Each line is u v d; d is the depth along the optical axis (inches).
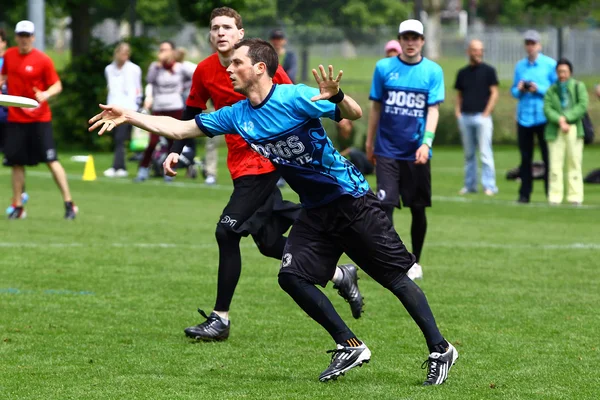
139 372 624.7
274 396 568.1
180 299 862.5
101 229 1286.9
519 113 1705.2
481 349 693.3
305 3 5812.0
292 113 584.1
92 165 2010.3
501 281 963.3
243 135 598.5
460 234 1311.5
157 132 603.8
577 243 1232.8
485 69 1827.0
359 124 2679.6
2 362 643.5
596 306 847.7
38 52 1307.8
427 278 978.1
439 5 5438.0
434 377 598.5
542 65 1691.7
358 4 5816.9
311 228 610.5
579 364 652.1
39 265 1010.7
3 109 1812.3
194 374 621.0
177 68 1909.4
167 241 1195.3
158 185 1925.4
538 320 790.5
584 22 5565.9
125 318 784.9
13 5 2970.0
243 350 688.4
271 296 883.4
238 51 586.9
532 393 579.2
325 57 3996.1
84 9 2851.9
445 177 2252.7
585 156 2896.2
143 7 5452.8
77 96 2770.7
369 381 607.8
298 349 692.7
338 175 596.7
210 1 2487.7
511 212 1573.6
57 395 567.8
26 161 1348.4
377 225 600.1
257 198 733.9
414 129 963.3
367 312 822.5
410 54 960.3
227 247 723.4
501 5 7150.6
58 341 705.6
